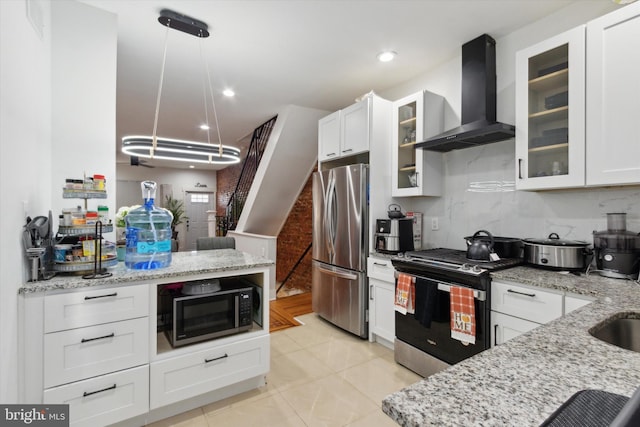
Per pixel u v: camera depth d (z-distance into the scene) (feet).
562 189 7.09
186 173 31.71
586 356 2.55
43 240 5.37
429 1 6.98
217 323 6.59
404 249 9.21
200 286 6.59
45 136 6.19
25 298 4.83
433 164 9.54
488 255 7.11
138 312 5.69
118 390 5.49
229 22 7.75
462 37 8.42
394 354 8.56
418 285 7.57
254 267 7.03
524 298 5.87
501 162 8.30
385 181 10.05
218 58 9.58
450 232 9.61
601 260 6.05
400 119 10.04
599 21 5.75
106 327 5.41
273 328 10.87
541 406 1.87
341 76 10.82
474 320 6.40
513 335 6.03
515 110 7.72
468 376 2.24
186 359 6.14
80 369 5.19
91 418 5.26
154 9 7.23
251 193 16.48
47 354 4.95
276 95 12.60
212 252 9.18
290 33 8.24
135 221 6.46
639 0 5.30
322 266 11.34
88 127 6.95
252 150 19.61
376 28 8.00
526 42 7.86
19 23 4.87
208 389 6.35
